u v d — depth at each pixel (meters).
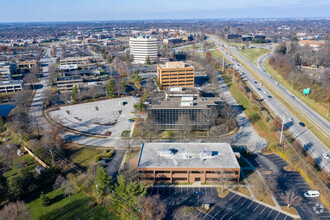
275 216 95.06
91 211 99.75
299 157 130.50
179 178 116.94
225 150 128.00
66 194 109.00
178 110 161.50
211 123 160.62
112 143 152.25
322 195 104.50
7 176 122.81
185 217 94.44
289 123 173.75
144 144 134.25
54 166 119.75
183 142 144.25
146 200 97.56
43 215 97.94
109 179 108.56
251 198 104.81
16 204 99.94
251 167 126.00
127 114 196.00
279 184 113.31
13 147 147.00
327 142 147.75
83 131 168.75
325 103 192.75
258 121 178.62
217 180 116.81
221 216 95.31
